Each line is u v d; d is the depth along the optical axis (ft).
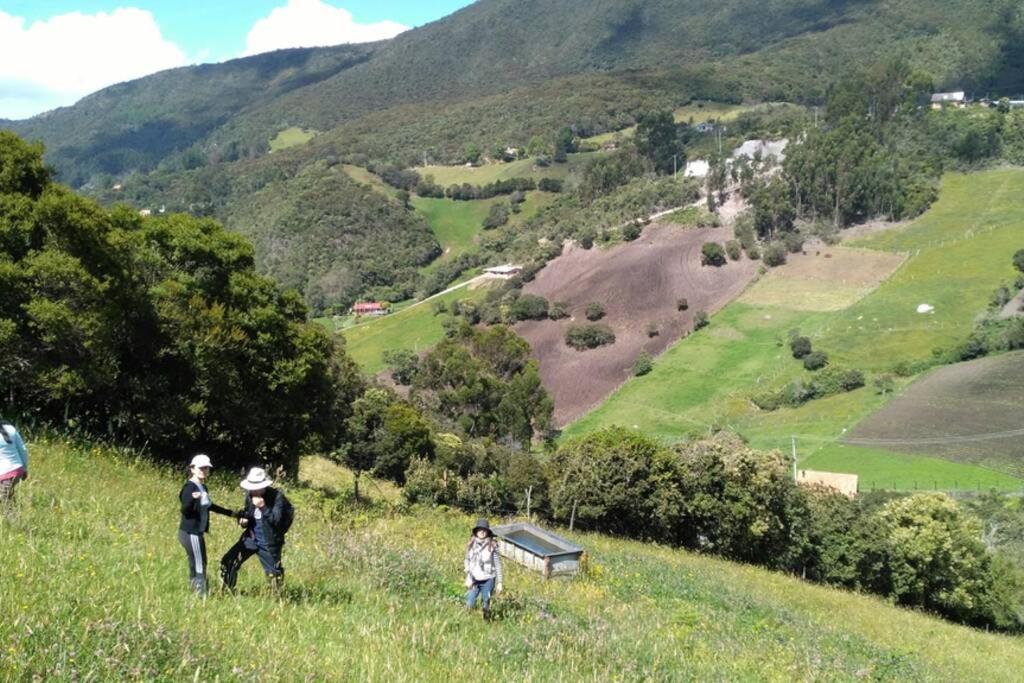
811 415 297.94
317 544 47.44
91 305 84.23
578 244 506.89
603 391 357.82
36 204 82.69
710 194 512.63
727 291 424.87
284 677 22.89
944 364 319.06
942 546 168.45
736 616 69.92
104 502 44.24
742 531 163.63
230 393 107.76
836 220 472.03
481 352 302.04
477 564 40.55
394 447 185.26
